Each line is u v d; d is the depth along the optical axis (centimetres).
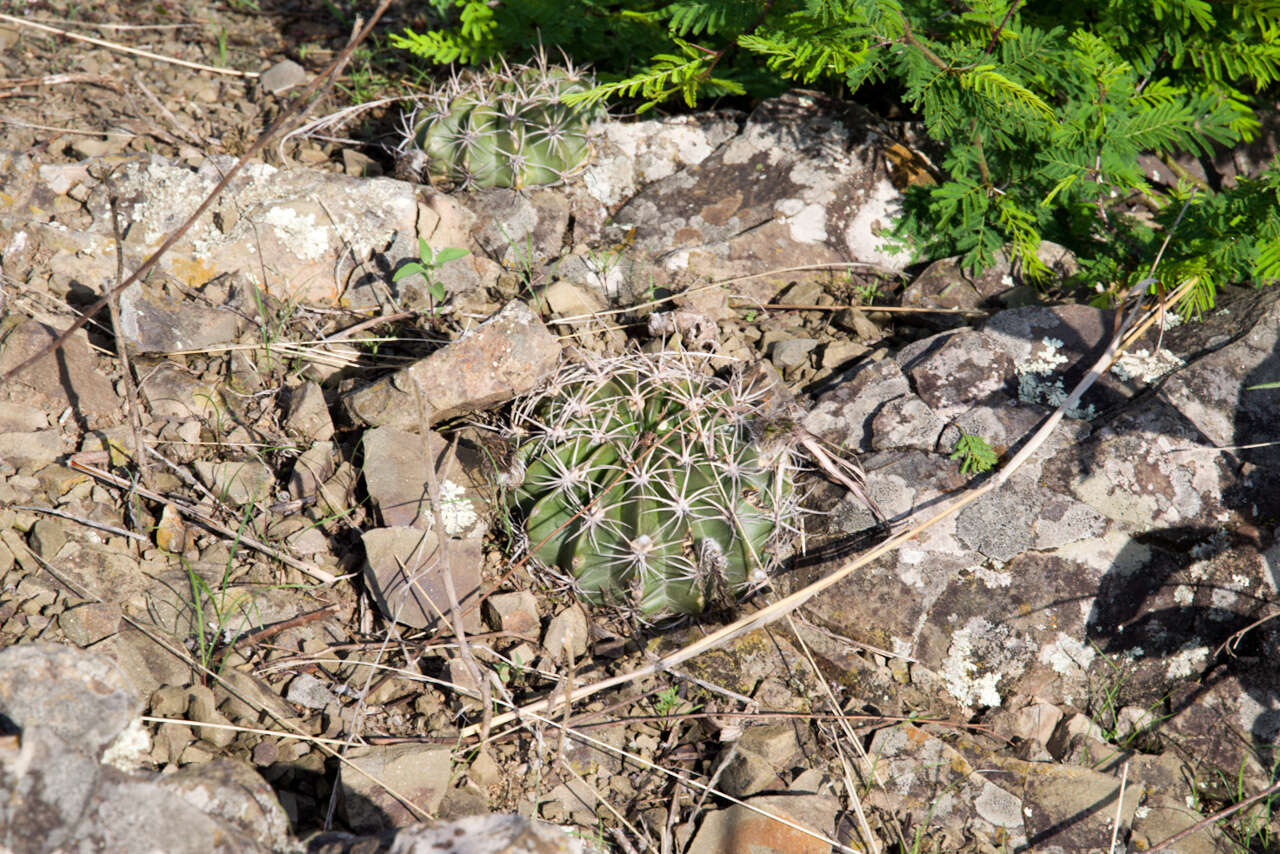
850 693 289
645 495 286
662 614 297
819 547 306
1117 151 372
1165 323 342
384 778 241
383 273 371
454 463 313
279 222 365
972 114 376
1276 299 334
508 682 280
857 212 402
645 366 321
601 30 451
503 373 318
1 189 357
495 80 405
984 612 294
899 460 313
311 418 316
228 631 270
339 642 279
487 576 299
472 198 401
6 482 283
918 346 343
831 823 259
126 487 294
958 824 267
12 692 190
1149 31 400
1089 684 293
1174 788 279
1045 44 368
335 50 509
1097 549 297
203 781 193
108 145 405
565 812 254
